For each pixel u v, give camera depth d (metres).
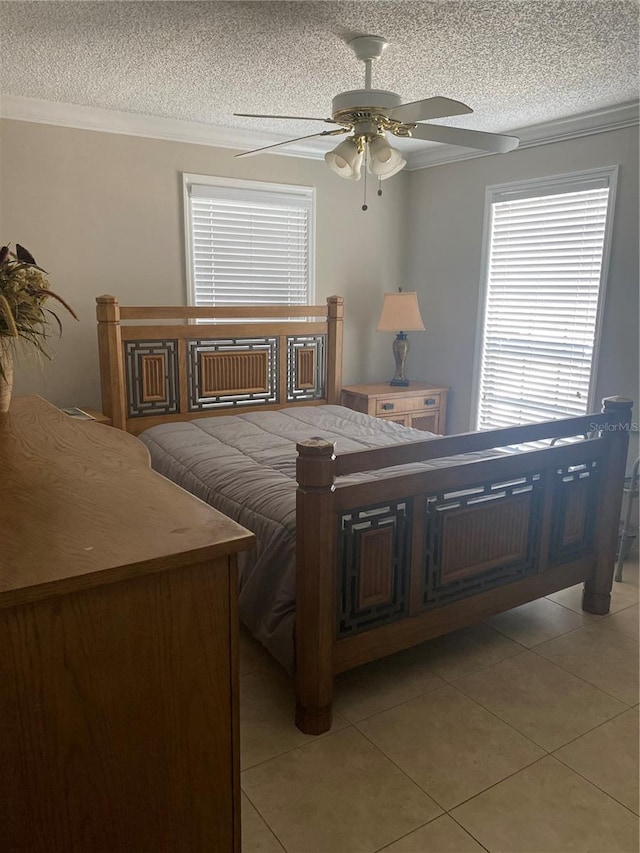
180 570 1.04
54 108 3.58
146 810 1.08
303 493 1.96
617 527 2.88
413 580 2.30
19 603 0.88
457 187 4.63
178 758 1.10
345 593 2.15
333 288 4.86
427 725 2.17
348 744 2.08
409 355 5.23
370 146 2.58
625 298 3.64
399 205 5.04
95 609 0.97
